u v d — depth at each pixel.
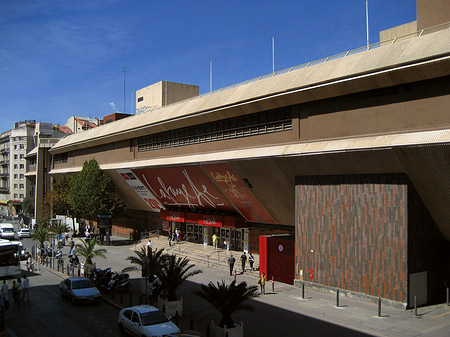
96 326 19.69
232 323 17.14
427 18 22.36
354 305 22.25
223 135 32.72
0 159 117.25
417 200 22.11
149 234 50.59
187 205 43.19
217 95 33.69
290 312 21.08
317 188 25.80
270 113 28.59
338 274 24.42
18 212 106.25
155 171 40.97
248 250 36.72
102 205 50.75
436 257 23.61
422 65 19.19
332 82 23.09
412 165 20.59
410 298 21.42
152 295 23.89
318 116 25.31
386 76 20.73
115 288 25.66
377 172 22.52
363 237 23.20
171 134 39.31
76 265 34.06
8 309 22.91
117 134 47.00
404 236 21.38
